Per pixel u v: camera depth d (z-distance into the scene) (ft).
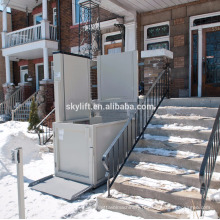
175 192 9.68
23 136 18.74
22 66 43.78
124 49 25.32
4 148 16.79
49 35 33.01
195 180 10.02
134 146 12.92
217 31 21.18
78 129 13.08
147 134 14.39
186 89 22.67
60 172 14.05
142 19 24.81
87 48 27.04
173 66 23.22
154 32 24.77
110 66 18.57
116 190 11.06
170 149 12.65
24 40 35.32
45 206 10.83
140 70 24.84
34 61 40.73
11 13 43.52
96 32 26.68
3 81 43.75
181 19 22.58
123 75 17.98
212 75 21.62
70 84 15.40
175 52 23.06
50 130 26.11
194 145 11.88
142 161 12.54
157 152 12.50
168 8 23.09
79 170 13.33
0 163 15.71
